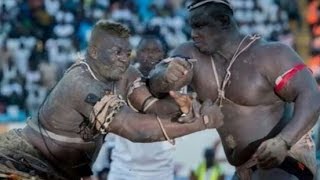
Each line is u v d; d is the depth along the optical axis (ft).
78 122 19.52
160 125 18.84
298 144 21.22
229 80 21.31
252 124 21.31
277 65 20.89
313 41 55.57
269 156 19.92
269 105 21.34
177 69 19.53
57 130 19.69
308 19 56.90
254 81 21.08
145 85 20.44
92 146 20.03
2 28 50.72
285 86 20.83
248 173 21.58
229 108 21.52
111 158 29.86
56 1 52.49
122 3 54.03
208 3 21.22
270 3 56.95
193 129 18.89
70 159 19.95
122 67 19.58
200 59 21.67
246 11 56.34
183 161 36.27
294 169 21.20
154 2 54.49
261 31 55.72
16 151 19.76
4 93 46.24
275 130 21.24
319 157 32.09
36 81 47.19
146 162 28.02
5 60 48.42
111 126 19.02
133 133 18.93
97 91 19.16
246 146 21.39
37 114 20.07
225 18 21.21
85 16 52.44
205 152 36.27
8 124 39.65
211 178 36.29
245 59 21.22
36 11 51.85
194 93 20.74
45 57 49.29
